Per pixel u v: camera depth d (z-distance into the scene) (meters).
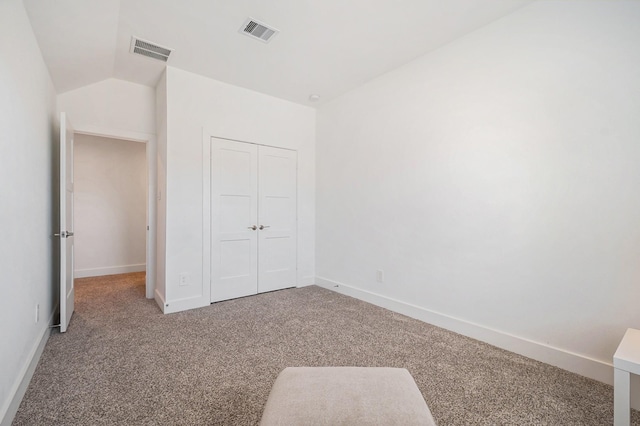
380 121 3.30
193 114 3.22
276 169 3.90
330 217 4.00
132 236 5.15
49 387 1.76
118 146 5.01
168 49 2.73
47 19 1.97
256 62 2.98
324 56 2.87
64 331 2.53
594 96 1.89
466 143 2.54
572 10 1.97
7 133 1.52
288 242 4.02
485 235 2.42
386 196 3.24
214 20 2.31
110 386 1.78
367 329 2.66
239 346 2.31
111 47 2.65
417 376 1.91
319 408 0.99
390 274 3.20
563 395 1.72
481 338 2.43
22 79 1.78
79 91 3.17
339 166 3.86
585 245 1.93
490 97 2.38
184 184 3.16
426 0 2.10
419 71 2.90
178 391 1.74
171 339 2.43
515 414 1.56
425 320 2.84
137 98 3.47
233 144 3.52
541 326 2.12
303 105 4.13
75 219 4.68
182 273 3.14
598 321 1.88
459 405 1.63
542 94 2.10
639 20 1.73
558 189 2.04
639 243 1.74
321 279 4.14
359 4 2.13
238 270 3.59
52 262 2.81
